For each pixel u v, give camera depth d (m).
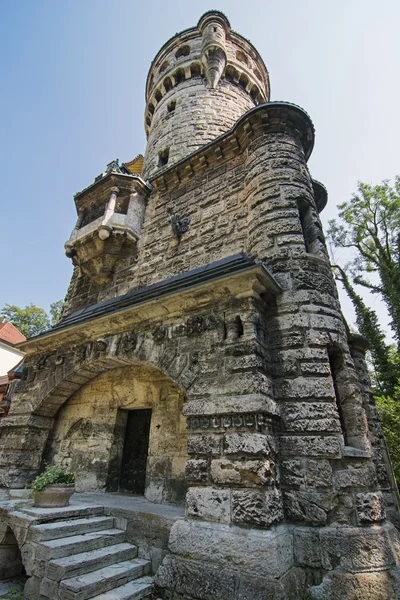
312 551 4.55
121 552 5.40
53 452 9.42
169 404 7.90
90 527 5.79
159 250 10.48
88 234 11.17
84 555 5.05
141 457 8.41
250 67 17.98
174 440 7.43
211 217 9.69
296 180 8.34
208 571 4.36
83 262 11.65
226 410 5.31
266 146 9.10
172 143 14.40
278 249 7.17
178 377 6.28
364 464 5.36
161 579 4.70
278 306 6.51
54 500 6.20
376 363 21.41
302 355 5.86
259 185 8.48
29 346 10.12
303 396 5.53
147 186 12.32
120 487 8.43
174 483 6.97
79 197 12.77
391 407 14.22
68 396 9.76
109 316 7.88
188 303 6.77
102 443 8.71
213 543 4.54
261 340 5.95
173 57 18.27
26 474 8.75
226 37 17.81
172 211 11.08
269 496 4.61
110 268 11.37
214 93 15.66
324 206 11.73
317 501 4.83
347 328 9.99
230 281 6.12
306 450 5.17
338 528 4.68
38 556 4.89
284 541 4.47
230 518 4.63
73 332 8.89
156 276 9.97
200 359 6.14
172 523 5.51
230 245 8.65
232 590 4.08
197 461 5.32
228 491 4.83
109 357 7.84
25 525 5.41
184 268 9.34
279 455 5.32
